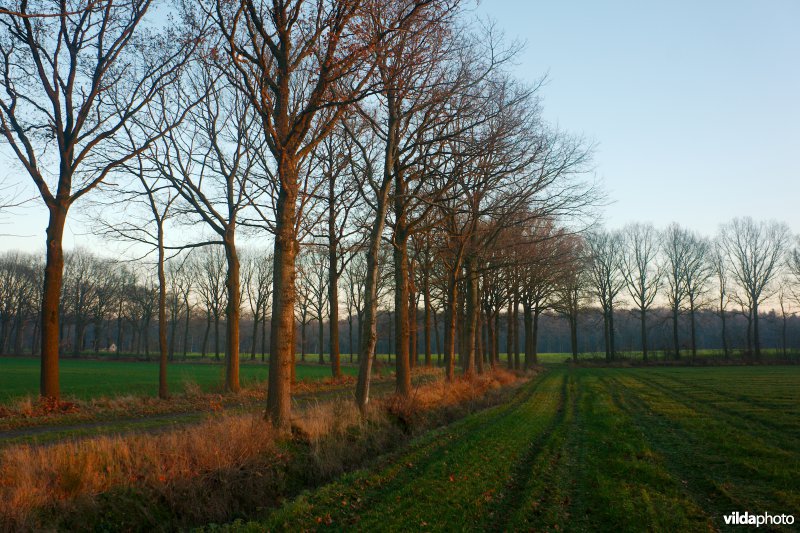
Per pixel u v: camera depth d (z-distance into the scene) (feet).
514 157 59.16
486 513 24.07
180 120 62.49
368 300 50.44
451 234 65.46
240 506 26.63
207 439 29.09
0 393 72.79
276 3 35.73
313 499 26.45
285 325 36.52
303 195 57.98
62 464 23.84
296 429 36.11
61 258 55.47
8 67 51.70
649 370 181.37
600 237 229.66
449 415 56.75
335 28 35.68
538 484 28.60
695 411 63.10
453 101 54.19
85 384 93.45
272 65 40.22
